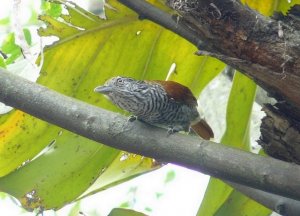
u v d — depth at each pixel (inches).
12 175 358.9
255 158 267.1
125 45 370.0
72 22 358.6
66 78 366.9
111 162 366.3
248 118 374.6
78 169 364.5
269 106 290.5
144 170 377.4
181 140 274.7
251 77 284.8
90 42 365.7
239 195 382.0
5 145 359.3
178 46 374.0
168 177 698.2
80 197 363.6
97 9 491.2
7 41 420.5
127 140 277.9
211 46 279.4
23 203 357.4
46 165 362.6
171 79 390.0
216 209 382.9
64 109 279.7
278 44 270.1
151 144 275.7
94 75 370.3
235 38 271.1
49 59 362.3
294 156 289.6
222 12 268.7
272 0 372.2
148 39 370.9
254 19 271.0
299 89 273.7
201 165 271.6
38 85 283.0
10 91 278.2
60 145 366.9
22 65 362.3
